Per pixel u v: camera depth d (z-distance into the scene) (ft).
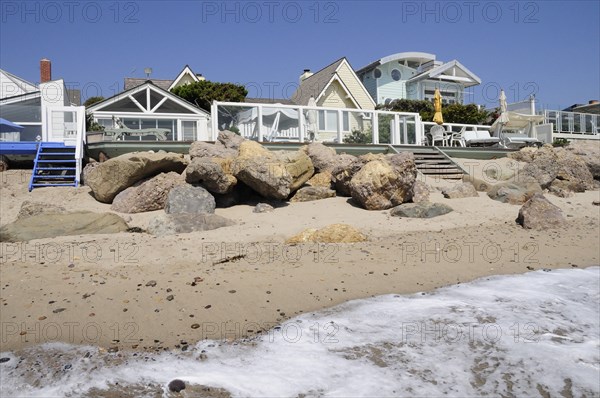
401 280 21.79
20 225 27.99
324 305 18.74
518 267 24.21
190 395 12.32
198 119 68.28
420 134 63.31
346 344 15.34
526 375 13.69
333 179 41.11
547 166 47.19
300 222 31.78
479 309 18.38
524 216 32.17
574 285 21.49
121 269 22.30
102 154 46.75
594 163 56.08
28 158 49.14
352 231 28.07
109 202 37.06
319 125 55.88
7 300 18.63
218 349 15.01
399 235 29.50
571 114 110.63
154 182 35.24
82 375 13.42
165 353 14.82
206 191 34.01
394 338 15.80
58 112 48.29
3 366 13.96
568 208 38.81
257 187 36.24
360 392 12.58
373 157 38.55
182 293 19.54
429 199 38.75
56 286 20.11
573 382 13.38
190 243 26.32
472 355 14.75
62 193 38.78
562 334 16.34
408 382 13.14
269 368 13.78
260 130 52.85
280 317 17.60
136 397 12.26
